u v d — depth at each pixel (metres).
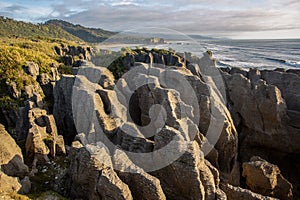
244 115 30.80
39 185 17.25
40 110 24.66
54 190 16.64
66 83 30.77
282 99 29.78
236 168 26.28
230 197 18.39
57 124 30.50
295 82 33.44
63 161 20.70
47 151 20.89
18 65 59.84
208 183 16.09
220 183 19.20
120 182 14.23
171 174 16.33
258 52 187.50
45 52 86.38
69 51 94.44
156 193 14.66
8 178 15.17
